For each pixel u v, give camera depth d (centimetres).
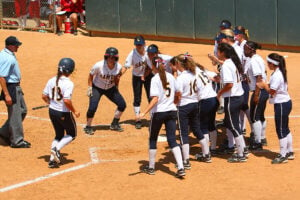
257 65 1739
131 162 1739
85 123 2231
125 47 3828
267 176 1589
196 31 3903
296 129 2075
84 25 4384
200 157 1748
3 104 2539
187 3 3894
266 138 1981
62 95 1639
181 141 1658
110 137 2034
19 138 1898
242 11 3731
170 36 4003
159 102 1562
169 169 1669
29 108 2477
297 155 1772
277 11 3634
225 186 1518
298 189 1483
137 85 2134
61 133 1705
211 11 3816
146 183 1552
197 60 3422
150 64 2086
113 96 2075
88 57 3534
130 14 4091
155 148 1606
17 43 1844
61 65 1638
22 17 4234
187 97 1641
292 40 3619
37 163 1741
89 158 1786
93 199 1445
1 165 1720
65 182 1570
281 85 1661
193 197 1443
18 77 1878
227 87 1652
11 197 1469
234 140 1770
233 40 1853
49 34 4106
